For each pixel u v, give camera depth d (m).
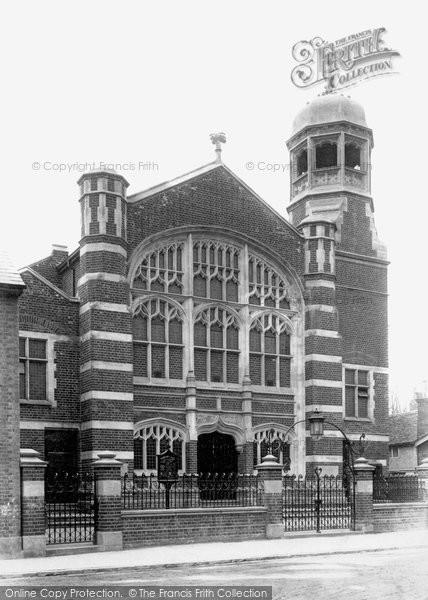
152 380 27.89
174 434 28.05
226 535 22.62
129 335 26.91
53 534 22.00
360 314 33.22
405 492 28.25
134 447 27.25
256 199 30.95
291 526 25.30
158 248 28.73
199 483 24.94
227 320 29.75
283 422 30.27
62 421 26.52
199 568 17.30
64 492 22.02
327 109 34.41
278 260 31.05
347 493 26.81
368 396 32.78
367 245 34.06
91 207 27.20
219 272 29.92
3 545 18.78
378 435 32.66
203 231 29.52
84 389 26.62
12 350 20.09
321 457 30.00
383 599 12.27
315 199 34.16
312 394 30.50
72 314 27.20
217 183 30.12
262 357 30.25
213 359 29.36
